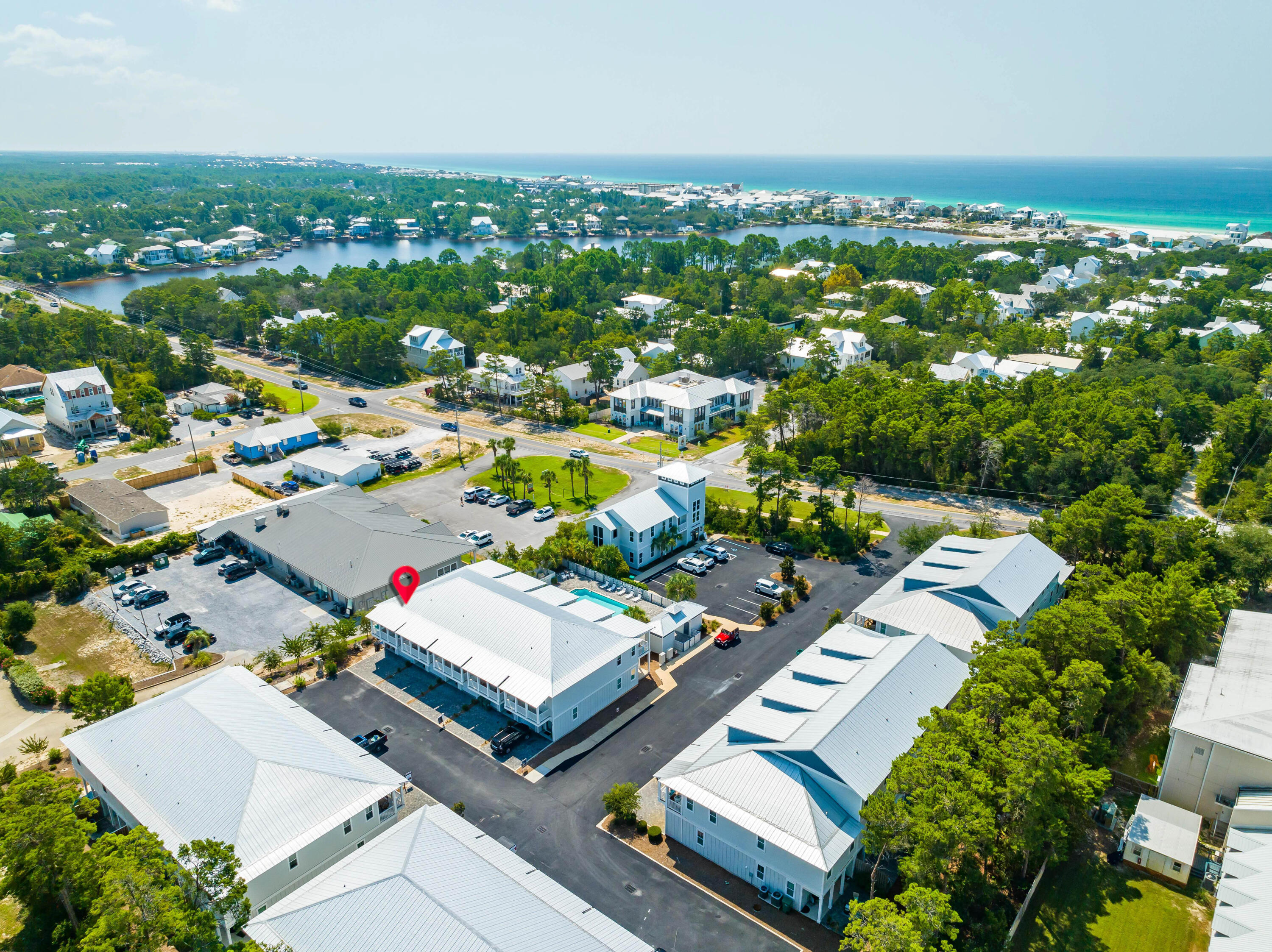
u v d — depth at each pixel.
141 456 130.75
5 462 124.19
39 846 43.03
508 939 40.78
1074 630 63.62
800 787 51.88
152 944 38.94
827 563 97.75
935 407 132.12
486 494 114.94
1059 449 118.12
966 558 83.44
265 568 94.88
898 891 51.59
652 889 51.47
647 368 178.25
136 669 74.50
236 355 197.62
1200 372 147.50
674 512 99.75
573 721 66.94
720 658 77.31
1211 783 56.97
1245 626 70.56
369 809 53.97
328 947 40.97
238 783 51.88
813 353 169.50
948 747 50.78
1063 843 49.78
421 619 75.69
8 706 69.50
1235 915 44.25
